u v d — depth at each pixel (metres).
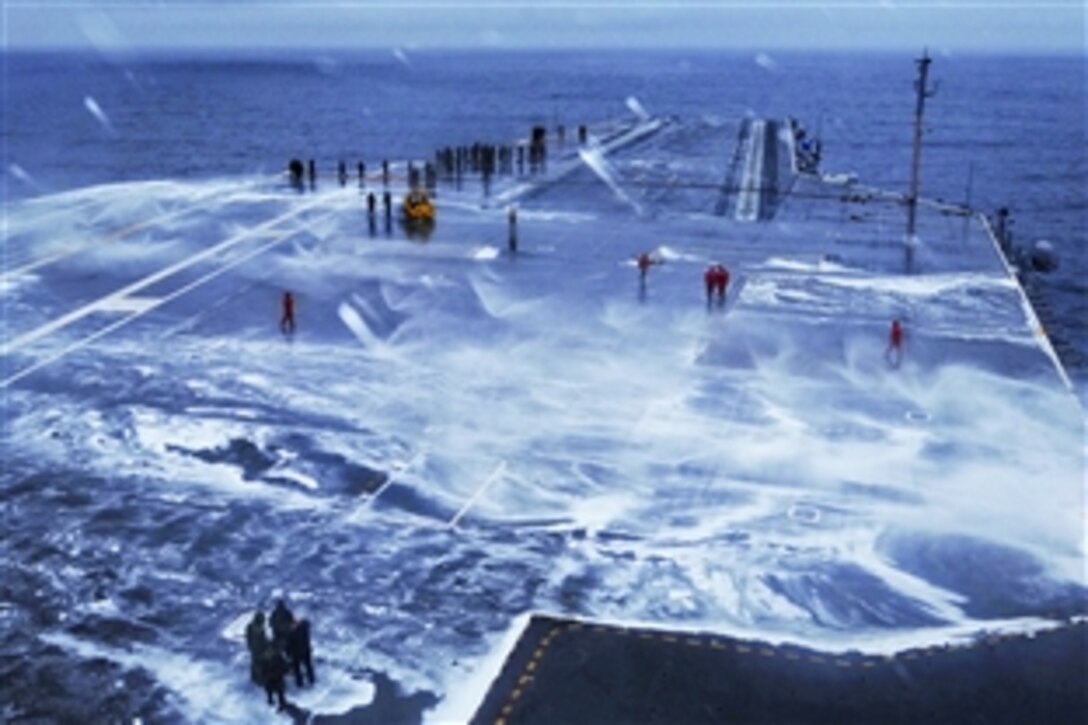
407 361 34.41
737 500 25.22
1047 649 19.30
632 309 40.06
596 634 19.86
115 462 27.23
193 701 18.09
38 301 40.94
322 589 21.50
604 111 191.12
